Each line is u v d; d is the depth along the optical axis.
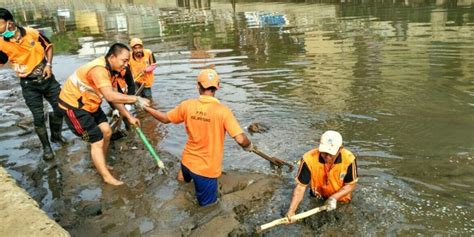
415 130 6.27
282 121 6.88
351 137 6.17
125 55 5.07
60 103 5.29
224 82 9.04
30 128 7.19
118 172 5.62
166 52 12.26
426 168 5.23
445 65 9.10
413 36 11.88
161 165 5.21
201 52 12.05
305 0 20.78
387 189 4.82
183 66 10.56
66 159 6.02
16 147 6.48
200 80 4.54
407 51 10.41
